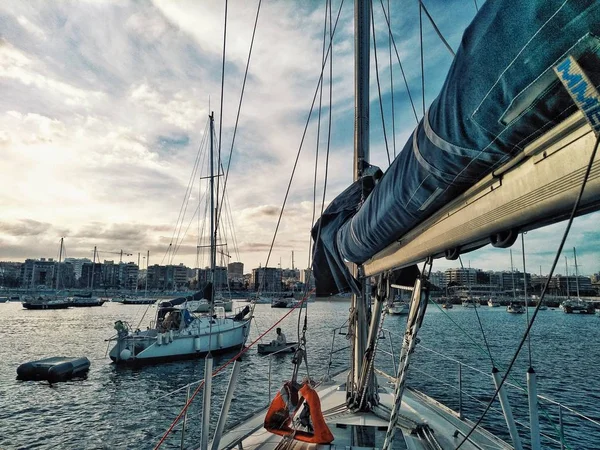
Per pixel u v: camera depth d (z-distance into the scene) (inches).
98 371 759.1
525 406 530.6
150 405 558.3
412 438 163.3
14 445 427.2
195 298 875.4
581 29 31.4
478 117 45.6
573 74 32.8
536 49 35.3
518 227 57.4
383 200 89.0
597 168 36.8
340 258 177.8
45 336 1294.3
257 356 927.0
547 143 42.8
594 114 32.4
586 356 916.6
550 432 442.3
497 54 39.3
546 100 38.3
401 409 206.4
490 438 170.9
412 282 177.6
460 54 46.9
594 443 411.5
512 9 36.3
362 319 199.5
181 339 807.7
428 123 57.6
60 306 2842.0
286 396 167.9
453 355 882.8
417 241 89.2
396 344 987.9
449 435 173.6
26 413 532.1
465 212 64.7
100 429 469.4
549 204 45.6
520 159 47.9
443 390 589.3
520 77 38.1
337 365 800.9
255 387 640.4
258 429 181.8
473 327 1528.1
